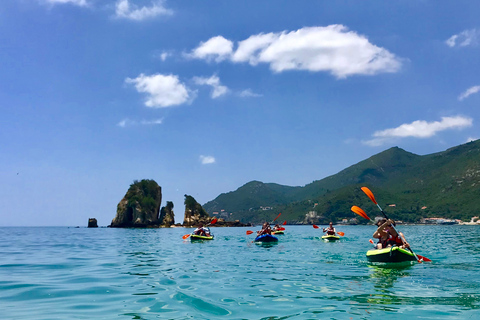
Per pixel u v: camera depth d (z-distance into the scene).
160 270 10.73
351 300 6.66
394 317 5.52
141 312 5.89
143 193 111.88
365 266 11.27
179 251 17.58
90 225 113.69
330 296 6.99
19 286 8.27
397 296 6.95
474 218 189.88
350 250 17.30
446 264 11.64
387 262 11.87
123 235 44.09
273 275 9.56
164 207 117.75
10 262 13.27
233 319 5.45
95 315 5.74
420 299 6.70
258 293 7.30
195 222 119.88
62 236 40.12
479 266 11.11
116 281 8.84
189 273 10.03
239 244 22.45
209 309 6.05
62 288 7.99
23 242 26.92
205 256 14.91
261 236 23.94
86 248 20.61
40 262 13.23
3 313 5.89
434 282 8.42
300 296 7.00
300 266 11.34
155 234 48.78
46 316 5.69
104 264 12.46
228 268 11.02
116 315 5.72
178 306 6.27
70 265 12.25
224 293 7.30
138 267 11.51
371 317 5.52
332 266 11.27
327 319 5.43
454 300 6.62
